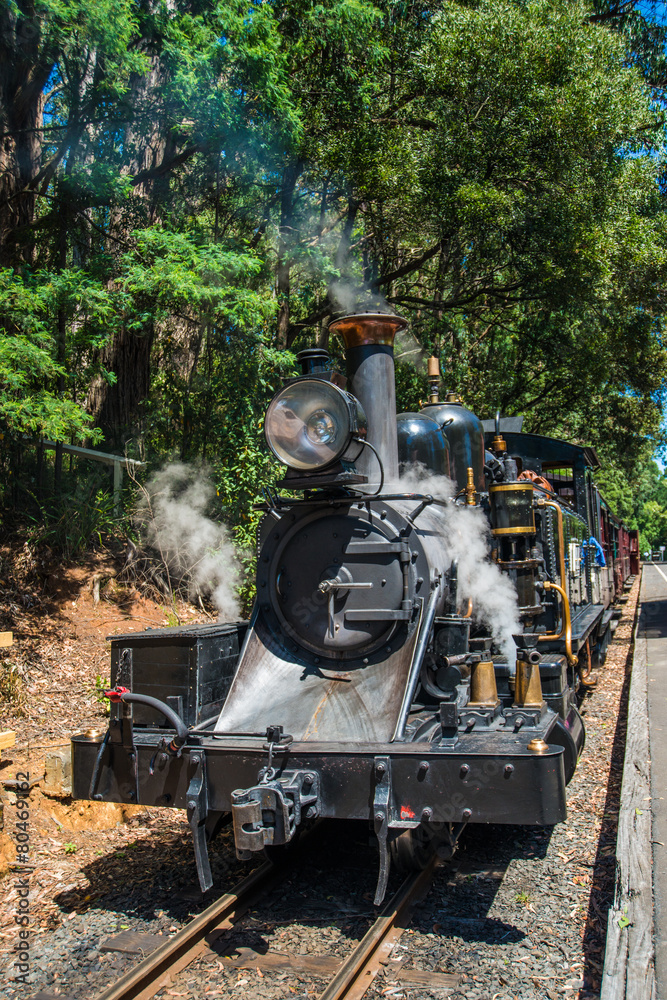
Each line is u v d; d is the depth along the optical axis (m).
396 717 3.63
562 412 19.28
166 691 4.04
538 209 11.91
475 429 5.51
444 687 4.17
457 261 13.20
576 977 3.07
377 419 4.57
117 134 9.27
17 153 9.16
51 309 7.83
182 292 8.05
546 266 12.16
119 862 4.38
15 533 8.90
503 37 11.04
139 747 3.76
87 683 7.28
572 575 6.61
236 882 4.02
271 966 3.18
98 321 8.28
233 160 10.60
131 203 10.18
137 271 8.17
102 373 8.72
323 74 11.09
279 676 4.12
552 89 11.12
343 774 3.41
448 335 14.84
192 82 8.66
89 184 8.68
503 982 3.03
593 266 12.07
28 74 8.67
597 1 14.67
